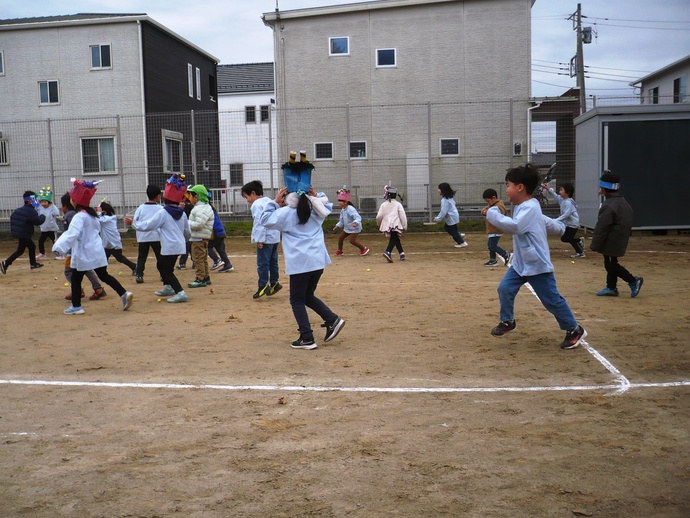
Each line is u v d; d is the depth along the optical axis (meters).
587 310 8.77
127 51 27.23
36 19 29.28
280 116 27.47
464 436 4.39
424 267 13.99
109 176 26.31
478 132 26.28
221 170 24.53
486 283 11.54
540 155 26.50
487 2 26.28
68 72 27.55
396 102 26.94
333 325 7.14
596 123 19.00
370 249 18.05
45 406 5.24
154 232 12.27
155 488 3.72
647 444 4.19
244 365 6.37
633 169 18.84
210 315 9.05
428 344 7.10
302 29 27.30
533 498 3.48
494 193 13.48
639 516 3.28
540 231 6.66
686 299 9.53
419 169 26.47
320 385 5.66
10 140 26.94
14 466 4.07
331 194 27.12
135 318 8.94
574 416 4.74
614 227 9.50
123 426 4.75
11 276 13.89
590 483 3.65
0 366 6.53
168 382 5.85
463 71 26.53
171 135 26.12
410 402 5.14
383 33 26.88
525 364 6.22
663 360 6.23
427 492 3.58
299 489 3.66
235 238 22.12
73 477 3.89
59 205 25.78
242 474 3.88
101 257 9.26
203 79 33.75
